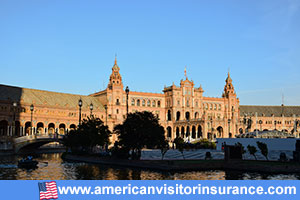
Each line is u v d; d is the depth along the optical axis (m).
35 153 102.88
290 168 49.72
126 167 58.88
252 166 52.12
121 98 153.25
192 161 58.75
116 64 156.50
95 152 86.00
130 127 62.84
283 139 78.44
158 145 61.84
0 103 112.12
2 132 116.94
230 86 184.25
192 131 160.12
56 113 131.00
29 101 124.56
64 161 72.56
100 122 80.38
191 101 165.88
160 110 166.25
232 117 169.12
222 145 88.38
